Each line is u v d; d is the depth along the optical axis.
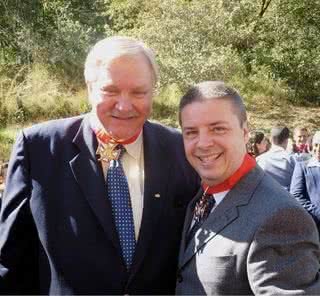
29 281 2.39
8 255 2.29
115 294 2.20
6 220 2.29
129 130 2.24
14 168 2.32
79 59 13.44
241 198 2.03
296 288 1.82
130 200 2.29
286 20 15.81
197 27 14.25
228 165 2.05
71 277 2.21
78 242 2.21
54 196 2.26
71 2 16.12
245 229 1.94
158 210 2.32
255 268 1.87
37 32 13.69
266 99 14.61
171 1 14.32
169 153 2.46
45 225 2.23
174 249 2.34
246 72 15.45
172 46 13.26
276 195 1.97
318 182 4.59
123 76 2.14
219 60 13.09
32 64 12.69
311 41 15.67
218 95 2.04
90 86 2.24
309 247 1.90
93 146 2.30
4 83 11.97
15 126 10.87
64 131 2.35
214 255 1.99
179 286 2.15
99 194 2.23
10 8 13.75
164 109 12.16
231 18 15.32
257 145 6.30
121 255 2.21
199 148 2.04
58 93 11.80
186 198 2.44
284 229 1.89
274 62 15.70
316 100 15.27
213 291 1.97
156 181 2.35
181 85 12.76
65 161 2.29
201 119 2.02
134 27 15.10
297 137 7.36
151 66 2.23
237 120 2.07
